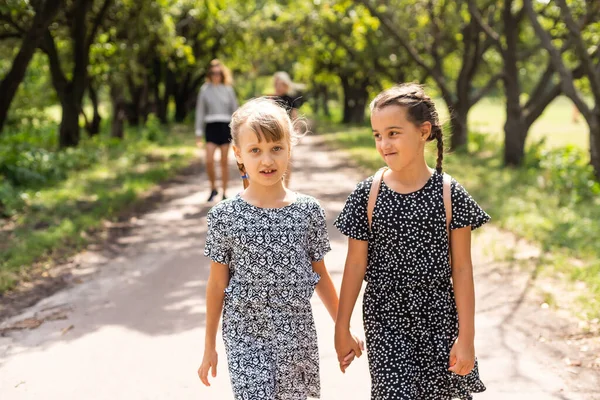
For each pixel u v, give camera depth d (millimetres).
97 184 11109
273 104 2672
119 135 21094
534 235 7246
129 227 8047
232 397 3662
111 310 5090
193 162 15484
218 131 9219
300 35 29141
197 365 4074
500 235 7406
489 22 17547
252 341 2639
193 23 27531
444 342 2592
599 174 11023
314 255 2736
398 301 2600
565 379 3822
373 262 2637
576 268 5859
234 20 29312
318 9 22250
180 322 4812
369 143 20469
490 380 3828
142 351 4301
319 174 13336
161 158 15812
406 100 2504
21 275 5914
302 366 2709
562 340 4391
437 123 2576
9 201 9008
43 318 4922
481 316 4883
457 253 2572
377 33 26328
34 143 18969
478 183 11484
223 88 9070
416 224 2551
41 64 23859
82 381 3877
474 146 20031
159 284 5762
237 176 12930
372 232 2617
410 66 29500
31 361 4164
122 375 3947
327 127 34375
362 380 3852
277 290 2619
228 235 2621
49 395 3711
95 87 22656
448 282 2615
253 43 31688
